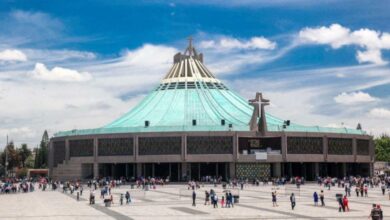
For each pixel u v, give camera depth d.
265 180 111.81
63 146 131.38
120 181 109.12
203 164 121.56
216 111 134.50
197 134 117.44
